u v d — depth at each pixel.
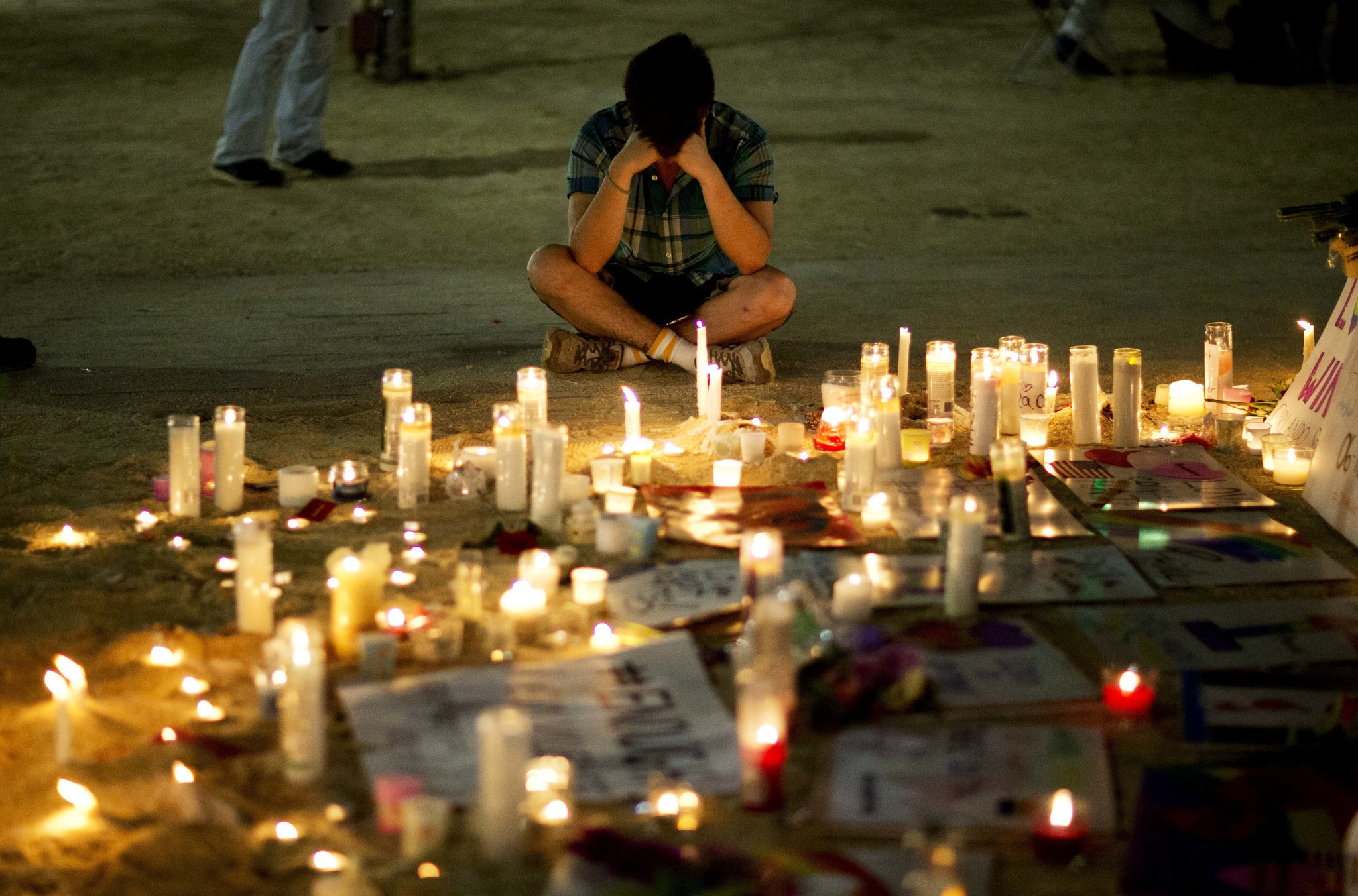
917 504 4.39
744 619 3.44
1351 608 3.65
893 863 2.56
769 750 2.71
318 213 9.48
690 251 5.98
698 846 2.61
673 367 6.15
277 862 2.61
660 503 4.39
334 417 5.46
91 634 3.50
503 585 3.79
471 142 12.05
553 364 6.03
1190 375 6.06
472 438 5.11
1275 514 4.38
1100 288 7.71
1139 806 2.76
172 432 4.25
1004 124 13.16
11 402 5.61
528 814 2.70
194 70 15.29
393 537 4.14
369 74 15.41
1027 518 4.11
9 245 8.48
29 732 3.09
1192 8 15.47
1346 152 11.68
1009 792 2.79
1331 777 2.87
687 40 5.40
